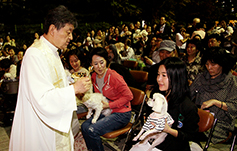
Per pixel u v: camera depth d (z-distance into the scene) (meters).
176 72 1.69
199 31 5.40
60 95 1.52
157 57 4.59
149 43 6.38
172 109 1.76
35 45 1.65
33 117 1.61
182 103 1.74
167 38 4.52
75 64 3.33
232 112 2.34
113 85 2.55
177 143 1.81
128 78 3.56
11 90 3.71
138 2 19.36
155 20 18.61
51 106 1.49
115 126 2.49
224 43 5.27
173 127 1.77
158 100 1.62
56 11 1.59
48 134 1.65
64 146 1.76
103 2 19.06
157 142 1.78
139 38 7.30
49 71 1.63
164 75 1.75
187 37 5.64
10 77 4.19
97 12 19.17
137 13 18.66
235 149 3.11
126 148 2.52
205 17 20.27
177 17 20.78
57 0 18.67
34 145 1.63
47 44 1.68
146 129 1.68
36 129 1.62
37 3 18.09
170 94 1.75
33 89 1.48
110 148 2.91
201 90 2.66
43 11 17.97
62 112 1.54
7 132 3.68
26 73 1.53
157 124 1.62
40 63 1.56
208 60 2.44
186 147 1.84
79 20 18.58
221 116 2.50
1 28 15.17
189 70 3.46
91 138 2.37
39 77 1.51
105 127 2.42
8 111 3.90
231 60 2.38
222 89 2.47
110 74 2.56
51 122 1.53
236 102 2.35
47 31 1.65
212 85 2.52
